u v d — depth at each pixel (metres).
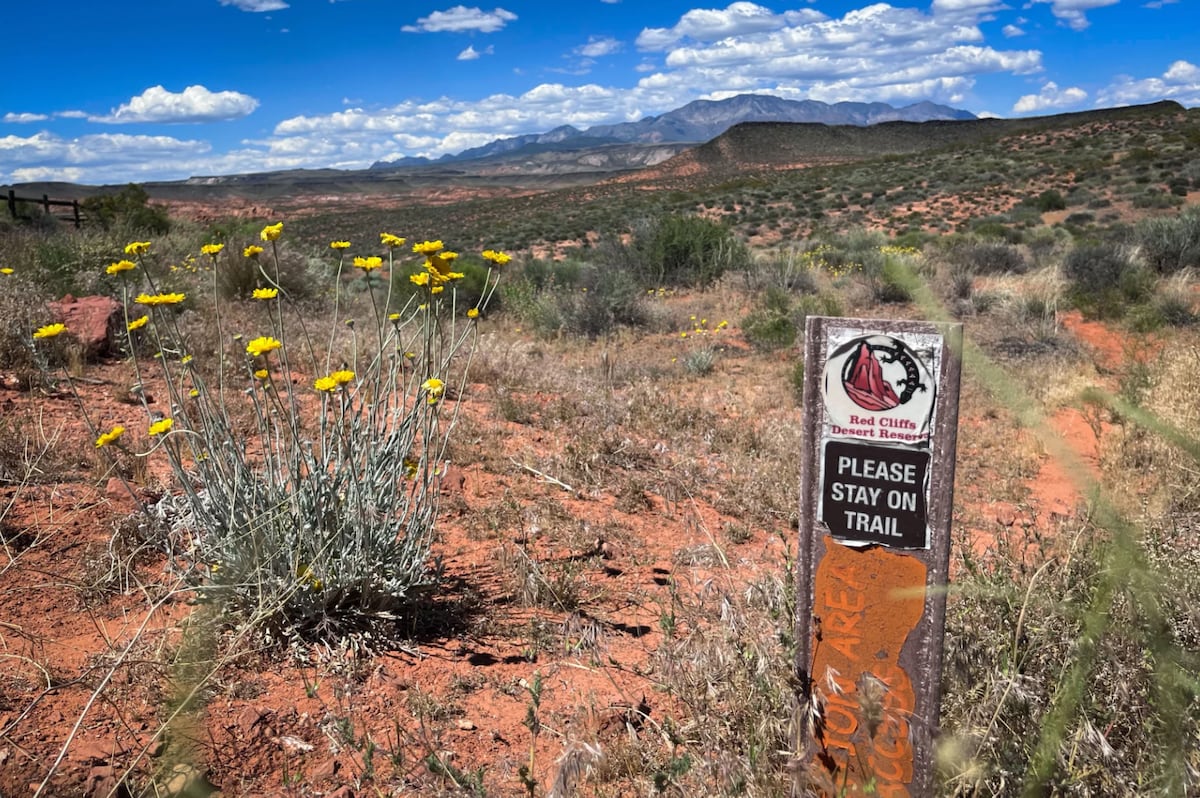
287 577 3.16
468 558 4.17
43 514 3.82
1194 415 6.05
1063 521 4.08
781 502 5.32
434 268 3.50
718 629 2.86
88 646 2.94
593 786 2.42
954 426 1.85
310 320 10.08
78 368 6.33
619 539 4.61
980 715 2.08
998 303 14.05
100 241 11.98
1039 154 62.22
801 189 61.12
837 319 1.93
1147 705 1.93
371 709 2.82
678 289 18.61
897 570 1.96
